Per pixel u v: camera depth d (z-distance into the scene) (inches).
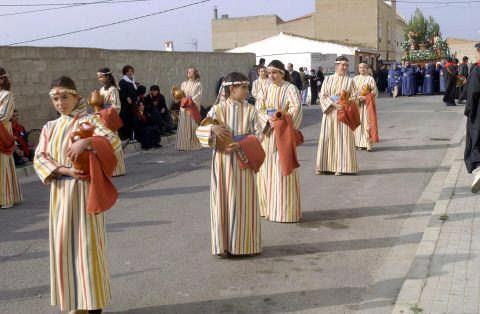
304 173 417.4
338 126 402.3
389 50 2230.6
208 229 287.6
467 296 187.0
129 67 568.7
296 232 277.4
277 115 278.7
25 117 549.6
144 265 237.3
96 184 168.9
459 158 447.5
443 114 799.1
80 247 171.8
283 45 1524.4
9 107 335.3
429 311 177.5
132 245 263.7
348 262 235.3
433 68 1234.0
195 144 567.2
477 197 313.4
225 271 228.7
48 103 574.9
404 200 333.4
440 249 231.9
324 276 221.0
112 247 261.4
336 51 1501.0
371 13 2003.0
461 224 264.4
